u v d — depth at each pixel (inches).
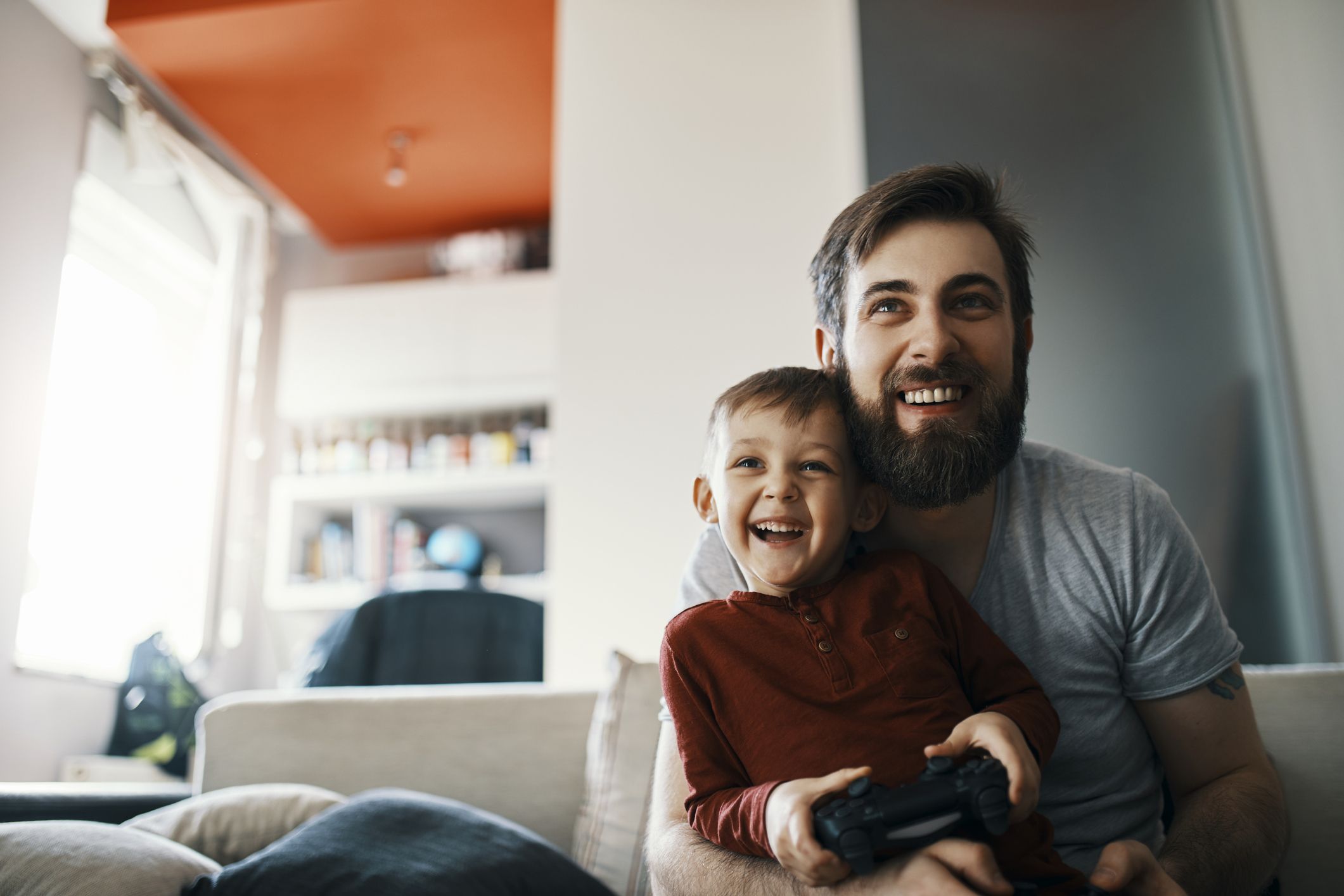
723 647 39.5
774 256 112.9
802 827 31.2
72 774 123.8
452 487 163.9
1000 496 45.1
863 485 44.1
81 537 139.9
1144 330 94.7
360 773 68.3
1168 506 45.3
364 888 49.6
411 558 166.4
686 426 110.1
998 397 41.9
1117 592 43.6
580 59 123.4
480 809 66.7
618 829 62.1
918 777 33.0
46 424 133.8
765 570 40.9
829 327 45.9
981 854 30.6
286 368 172.1
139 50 137.7
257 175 166.7
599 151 119.9
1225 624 45.3
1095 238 97.3
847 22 107.0
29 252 127.5
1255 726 45.7
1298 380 92.0
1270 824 42.1
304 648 162.7
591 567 108.1
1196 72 99.7
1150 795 44.9
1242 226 95.9
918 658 38.2
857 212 44.4
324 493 167.3
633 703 65.8
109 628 143.2
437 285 171.3
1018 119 101.3
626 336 113.8
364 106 149.9
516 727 69.2
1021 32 103.3
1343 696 57.9
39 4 131.5
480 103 149.3
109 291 151.5
